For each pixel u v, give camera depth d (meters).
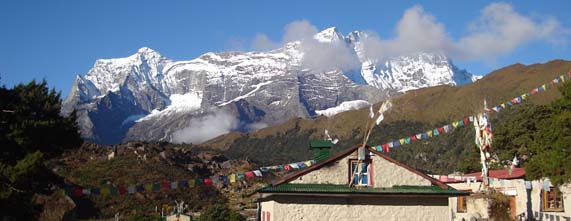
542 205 39.31
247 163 142.50
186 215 72.06
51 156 42.28
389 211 33.69
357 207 33.50
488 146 38.31
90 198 87.38
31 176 35.78
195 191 101.00
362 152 33.72
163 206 89.50
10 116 38.78
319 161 33.59
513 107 133.38
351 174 33.78
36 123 39.75
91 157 115.12
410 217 33.81
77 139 44.34
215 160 142.50
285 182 33.12
